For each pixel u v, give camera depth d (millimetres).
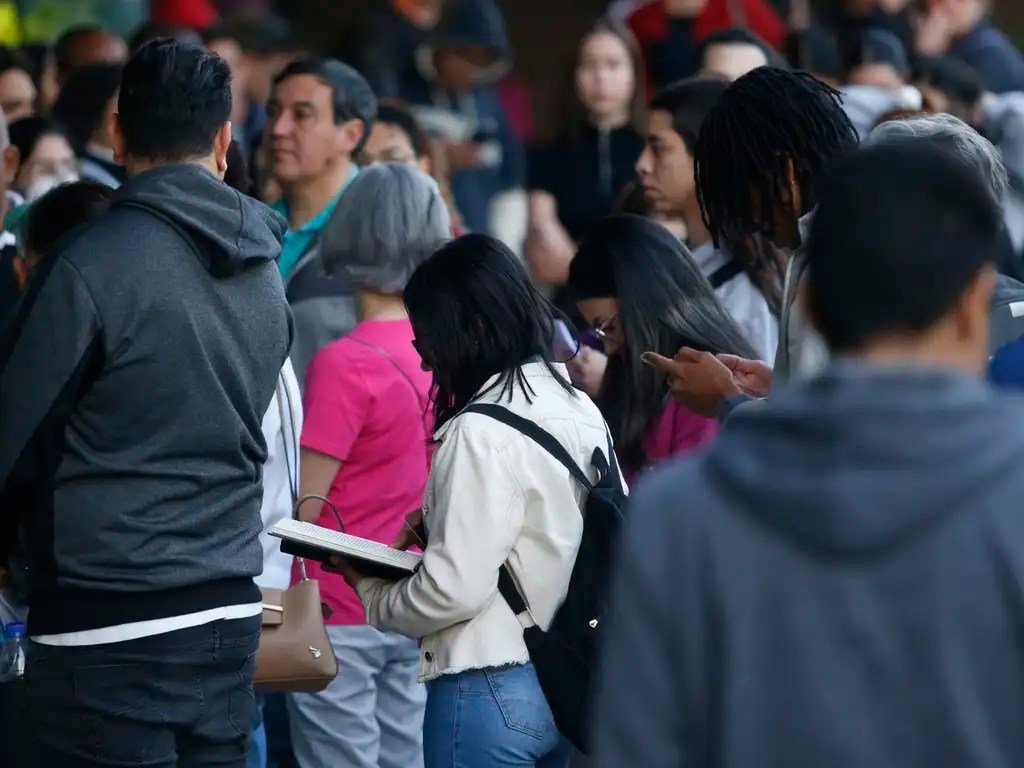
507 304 11219
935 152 6492
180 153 10578
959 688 5934
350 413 13961
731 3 27031
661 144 15742
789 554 6145
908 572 6000
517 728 11055
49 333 9906
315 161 17438
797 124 10359
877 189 6391
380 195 14219
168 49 10641
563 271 23594
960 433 6043
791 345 9391
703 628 6254
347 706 14961
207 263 10398
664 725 6301
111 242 10102
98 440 10156
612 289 13109
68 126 19906
